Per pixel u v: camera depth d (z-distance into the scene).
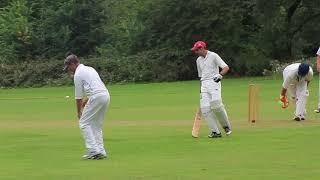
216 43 178.25
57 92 137.00
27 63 178.88
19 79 173.38
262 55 175.88
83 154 42.88
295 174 32.44
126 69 173.50
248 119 61.72
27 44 191.38
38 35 193.00
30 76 173.75
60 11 193.50
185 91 121.25
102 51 190.00
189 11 177.12
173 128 58.69
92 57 188.50
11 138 53.41
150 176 32.78
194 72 175.75
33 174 34.28
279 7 179.12
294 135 49.75
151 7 182.25
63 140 51.44
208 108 49.72
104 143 48.31
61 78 171.62
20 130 60.22
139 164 37.44
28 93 136.00
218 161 37.66
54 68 174.38
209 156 40.00
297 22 184.38
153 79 172.75
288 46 182.88
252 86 59.81
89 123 40.00
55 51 193.75
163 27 184.12
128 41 189.62
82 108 40.38
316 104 79.75
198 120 50.88
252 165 35.75
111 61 175.62
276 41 181.25
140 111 79.38
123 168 35.97
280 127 55.75
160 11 180.00
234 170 34.06
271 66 170.62
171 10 178.12
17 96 123.88
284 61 177.75
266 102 86.06
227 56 177.88
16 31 189.50
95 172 34.66
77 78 39.56
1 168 36.75
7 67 175.62
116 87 147.75
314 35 187.88
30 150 45.50
